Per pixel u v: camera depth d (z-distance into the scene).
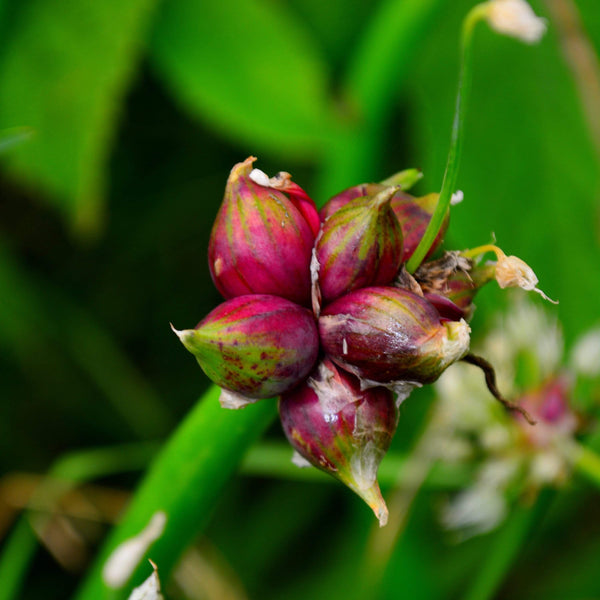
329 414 0.45
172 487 0.47
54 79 0.61
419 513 0.71
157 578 0.47
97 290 0.82
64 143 0.62
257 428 0.47
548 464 0.54
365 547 0.66
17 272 0.77
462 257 0.46
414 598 0.67
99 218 0.74
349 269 0.45
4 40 0.60
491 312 0.58
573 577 0.73
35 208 0.79
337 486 0.77
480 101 0.69
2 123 0.62
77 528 0.69
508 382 0.54
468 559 0.72
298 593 0.73
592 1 0.70
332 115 0.62
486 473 0.54
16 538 0.57
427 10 0.60
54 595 0.73
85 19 0.61
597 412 0.54
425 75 0.70
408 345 0.44
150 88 0.79
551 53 0.69
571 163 0.67
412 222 0.46
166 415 0.79
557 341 0.54
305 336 0.45
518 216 0.67
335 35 0.76
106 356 0.79
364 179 0.65
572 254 0.66
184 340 0.44
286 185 0.46
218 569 0.66
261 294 0.45
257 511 0.77
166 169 0.82
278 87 0.62
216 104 0.63
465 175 0.67
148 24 0.62
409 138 0.78
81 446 0.79
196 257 0.83
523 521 0.54
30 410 0.78
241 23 0.62
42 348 0.78
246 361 0.44
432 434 0.56
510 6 0.45
